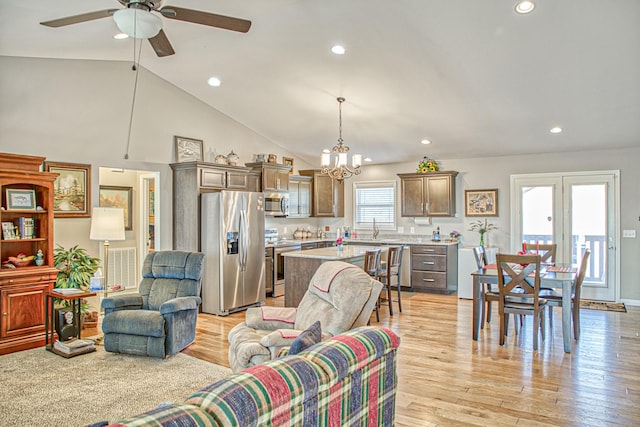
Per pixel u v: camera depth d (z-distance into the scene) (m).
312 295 3.29
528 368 3.68
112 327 4.02
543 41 3.96
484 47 4.13
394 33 4.10
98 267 4.86
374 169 8.44
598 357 3.95
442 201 7.41
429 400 3.07
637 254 6.30
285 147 7.87
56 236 4.81
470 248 6.74
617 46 3.92
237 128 6.91
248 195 5.97
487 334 4.69
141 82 5.60
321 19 4.03
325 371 1.66
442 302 6.41
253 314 3.45
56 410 2.92
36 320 4.25
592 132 5.86
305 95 5.70
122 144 5.41
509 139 6.37
